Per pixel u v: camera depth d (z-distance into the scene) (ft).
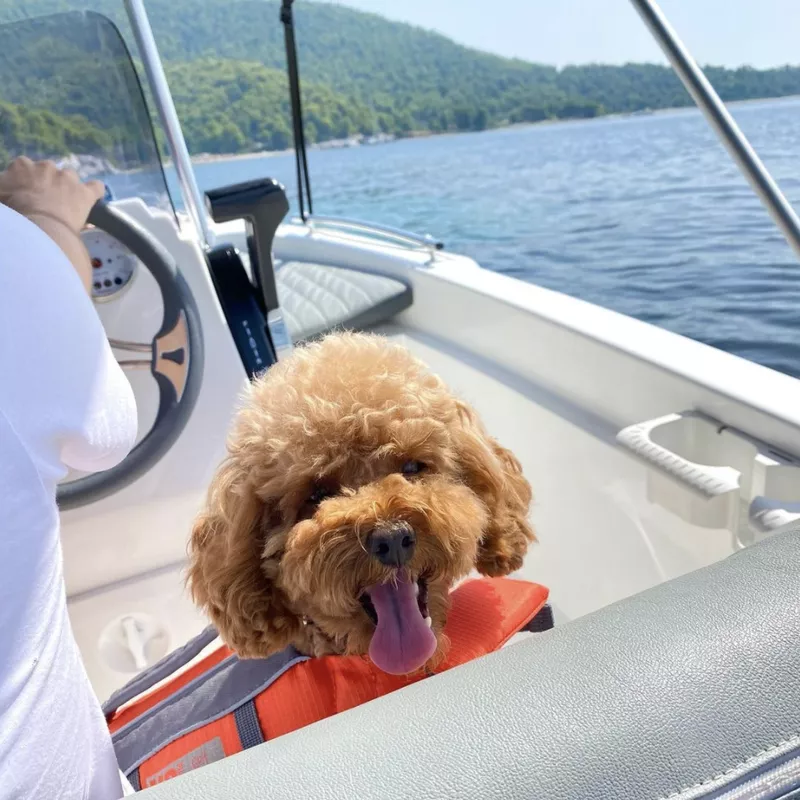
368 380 4.07
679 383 5.76
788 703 1.83
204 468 5.86
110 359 2.49
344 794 1.73
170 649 6.00
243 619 4.10
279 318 6.37
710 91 4.10
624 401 6.48
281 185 5.79
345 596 3.59
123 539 5.83
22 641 2.02
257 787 1.78
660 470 5.32
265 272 6.05
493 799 1.68
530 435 7.48
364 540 3.51
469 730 1.83
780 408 5.00
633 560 6.24
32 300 2.14
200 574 4.34
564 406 7.18
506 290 8.29
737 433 5.27
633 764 1.73
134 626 5.95
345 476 3.92
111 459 2.48
